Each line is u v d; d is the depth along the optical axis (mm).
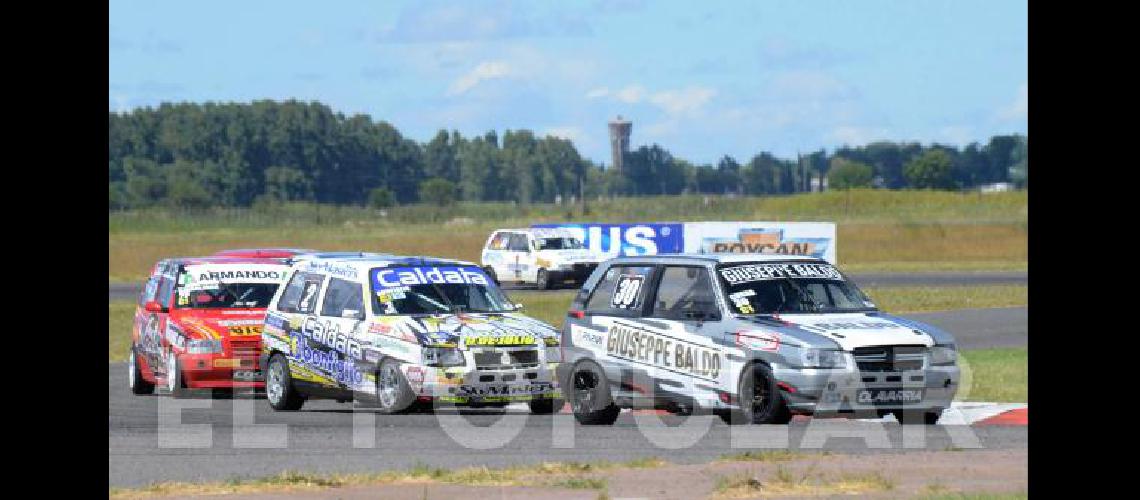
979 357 67625
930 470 34031
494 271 136000
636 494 30719
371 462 36812
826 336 41500
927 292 117562
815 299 44375
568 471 34031
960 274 151250
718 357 42938
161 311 56719
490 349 46875
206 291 56969
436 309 49000
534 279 132250
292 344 51031
